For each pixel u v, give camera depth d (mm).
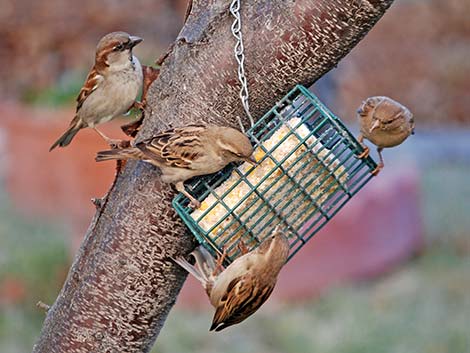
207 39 4973
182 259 5102
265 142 5086
